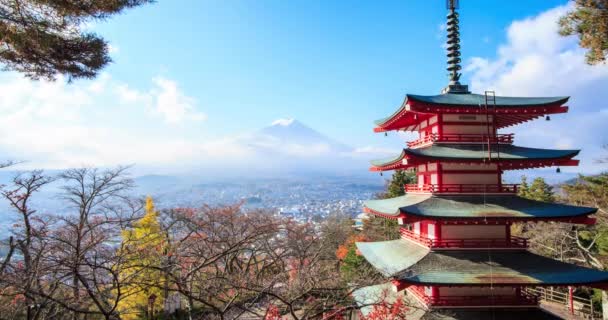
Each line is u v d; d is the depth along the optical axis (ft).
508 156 64.03
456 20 78.79
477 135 68.59
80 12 45.73
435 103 63.67
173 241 87.76
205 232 101.40
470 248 63.72
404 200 77.51
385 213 70.38
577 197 122.83
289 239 128.47
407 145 78.59
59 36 47.47
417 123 81.41
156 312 87.66
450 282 56.44
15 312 43.73
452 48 78.13
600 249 112.68
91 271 40.81
